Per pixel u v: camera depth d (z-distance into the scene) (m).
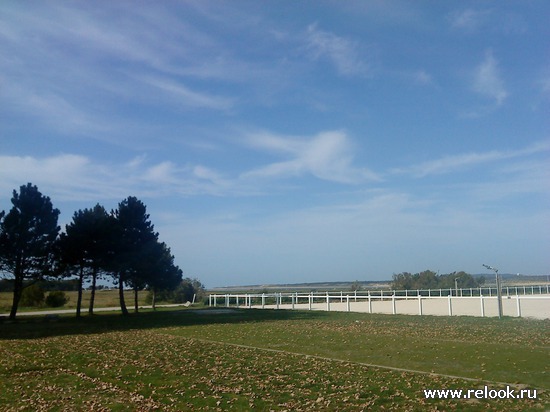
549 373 12.30
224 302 52.31
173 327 26.83
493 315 27.62
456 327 22.31
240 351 17.02
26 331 26.77
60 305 54.81
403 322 25.55
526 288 52.22
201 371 13.48
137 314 39.09
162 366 14.27
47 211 37.09
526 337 18.41
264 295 43.38
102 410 9.91
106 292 86.88
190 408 9.99
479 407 9.75
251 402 10.34
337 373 12.97
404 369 13.34
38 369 14.10
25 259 36.34
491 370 12.83
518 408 9.62
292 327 24.67
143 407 10.06
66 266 37.94
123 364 14.67
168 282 43.47
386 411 9.64
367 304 40.69
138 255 40.94
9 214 35.78
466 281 61.44
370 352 16.14
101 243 38.47
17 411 9.87
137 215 41.62
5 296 63.72
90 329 27.12
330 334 21.19
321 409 9.81
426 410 9.62
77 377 12.91
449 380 11.89
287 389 11.37
